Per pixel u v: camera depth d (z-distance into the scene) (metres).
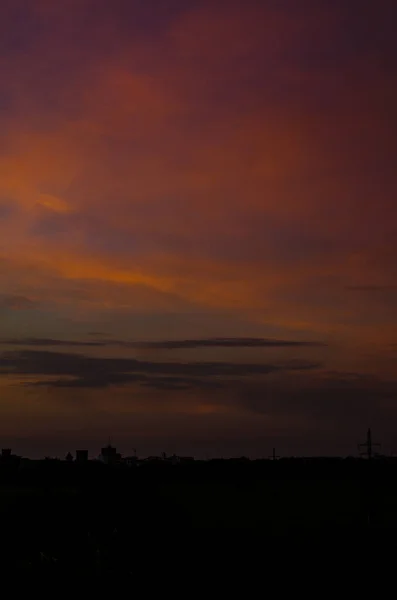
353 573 30.36
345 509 51.25
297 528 41.91
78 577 28.16
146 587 27.41
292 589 27.61
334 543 36.69
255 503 53.06
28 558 30.58
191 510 44.75
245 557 33.28
